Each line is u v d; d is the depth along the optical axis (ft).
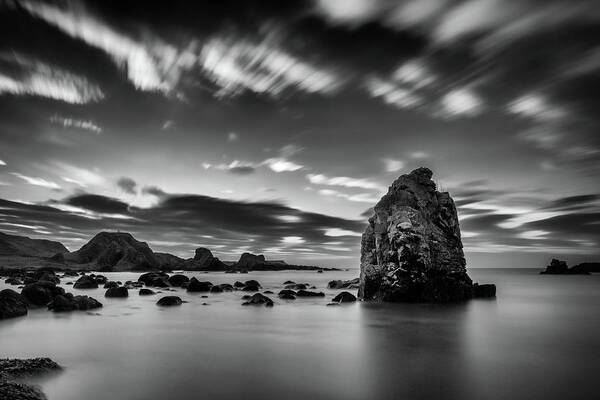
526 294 223.71
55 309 127.75
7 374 51.88
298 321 113.70
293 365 63.93
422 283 160.25
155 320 113.39
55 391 49.34
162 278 258.57
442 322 112.57
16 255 559.79
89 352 71.87
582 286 309.22
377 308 144.36
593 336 91.30
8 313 114.83
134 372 58.70
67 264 544.62
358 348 77.56
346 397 48.80
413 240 163.43
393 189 188.34
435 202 182.91
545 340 86.38
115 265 572.92
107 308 140.67
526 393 50.44
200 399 47.44
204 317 120.47
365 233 190.29
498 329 100.58
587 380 56.13
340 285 262.06
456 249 175.83
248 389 51.37
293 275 531.91
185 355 70.38
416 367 62.90
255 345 80.02
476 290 186.60
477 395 49.78
